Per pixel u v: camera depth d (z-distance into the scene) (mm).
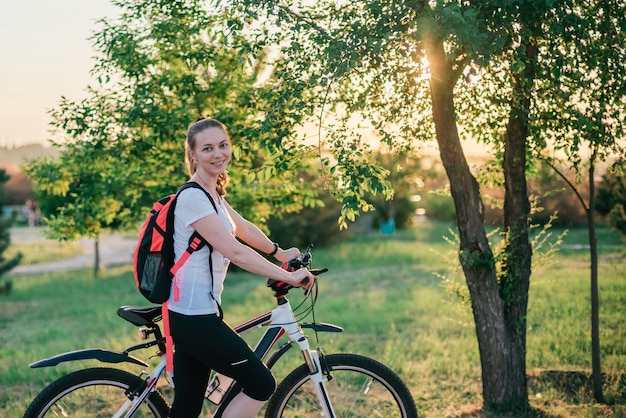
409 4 3822
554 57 4211
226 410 3158
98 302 14383
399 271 16891
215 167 3062
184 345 3023
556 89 4379
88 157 6590
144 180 6879
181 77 6371
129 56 5988
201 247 2979
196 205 2945
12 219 15656
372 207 4004
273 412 3383
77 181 6965
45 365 3201
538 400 5445
